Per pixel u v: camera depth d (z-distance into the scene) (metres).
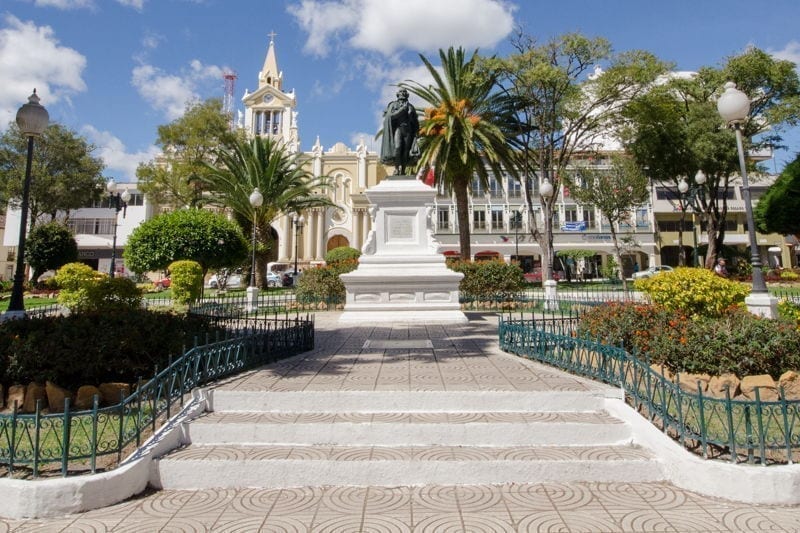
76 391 5.93
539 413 5.20
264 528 3.54
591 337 7.36
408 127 13.14
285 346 7.75
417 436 4.76
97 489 3.87
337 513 3.75
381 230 12.70
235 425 4.82
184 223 22.77
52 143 38.75
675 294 8.43
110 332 6.21
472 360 7.31
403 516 3.69
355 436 4.77
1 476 4.02
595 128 28.61
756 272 8.30
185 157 36.28
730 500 3.90
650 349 6.54
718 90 28.72
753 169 30.69
